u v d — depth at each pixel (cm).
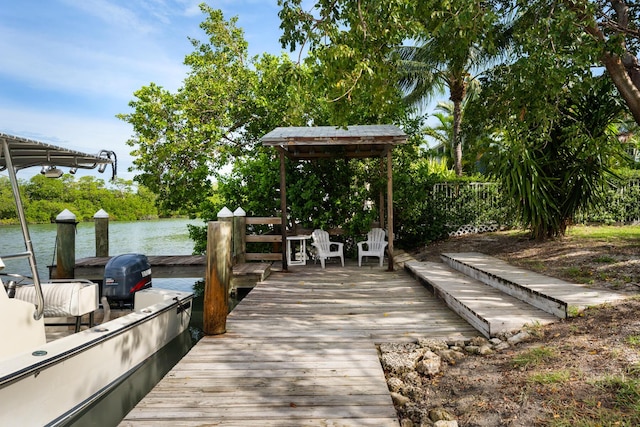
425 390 335
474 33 541
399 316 546
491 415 276
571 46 571
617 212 1164
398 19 555
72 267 871
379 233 993
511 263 741
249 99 1442
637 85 664
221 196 1136
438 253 1008
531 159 802
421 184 1166
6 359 311
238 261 898
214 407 303
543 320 436
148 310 490
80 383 358
